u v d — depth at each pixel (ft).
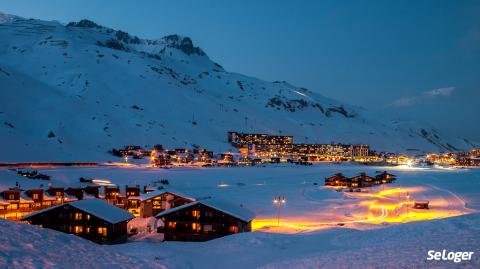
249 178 549.95
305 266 90.99
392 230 131.75
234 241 144.87
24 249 70.95
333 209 279.69
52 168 475.72
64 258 72.95
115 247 131.34
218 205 174.60
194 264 117.08
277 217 241.55
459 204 314.76
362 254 92.38
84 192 282.56
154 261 102.53
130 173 504.02
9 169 389.60
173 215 174.91
